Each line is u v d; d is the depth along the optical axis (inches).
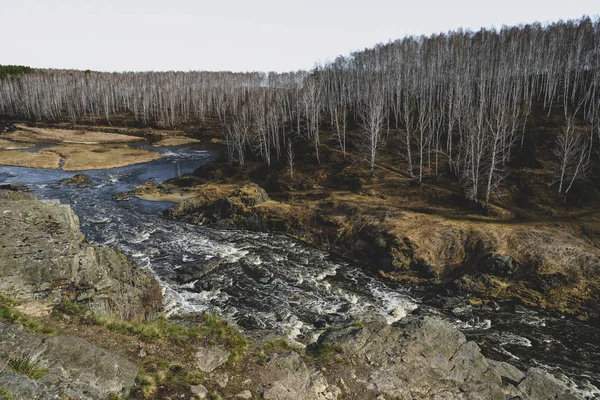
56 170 3100.4
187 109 5679.1
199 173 2960.1
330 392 670.5
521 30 4495.6
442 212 1897.1
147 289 1043.9
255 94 5615.2
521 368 949.2
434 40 4785.9
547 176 2017.7
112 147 4033.0
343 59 5305.1
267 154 2810.0
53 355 528.7
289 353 759.1
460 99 2635.3
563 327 1146.7
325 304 1241.4
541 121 2738.7
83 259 824.9
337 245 1758.1
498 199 1946.4
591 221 1652.3
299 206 2106.3
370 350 810.8
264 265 1525.6
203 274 1402.6
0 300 650.8
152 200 2379.4
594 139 2260.1
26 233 805.2
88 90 6245.1
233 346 741.3
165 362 631.2
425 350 825.5
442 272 1470.2
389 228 1701.5
